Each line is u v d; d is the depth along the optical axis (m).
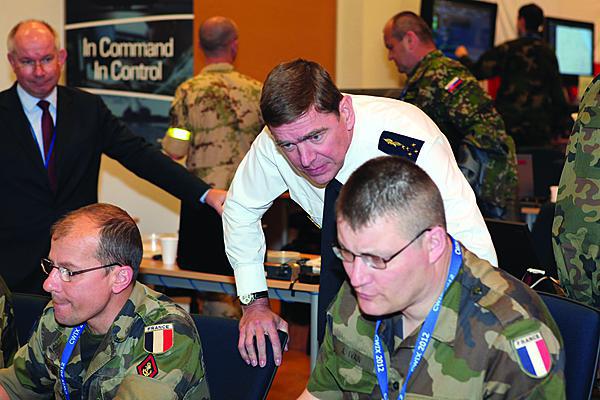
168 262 3.57
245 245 2.29
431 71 3.99
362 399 1.77
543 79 6.12
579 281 2.00
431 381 1.60
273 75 1.82
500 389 1.54
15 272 3.11
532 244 2.73
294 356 4.49
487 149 3.94
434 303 1.60
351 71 6.27
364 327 1.75
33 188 3.12
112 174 5.21
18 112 3.14
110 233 2.02
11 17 4.80
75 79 4.87
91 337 2.11
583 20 8.02
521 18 6.16
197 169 4.33
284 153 1.92
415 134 1.96
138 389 1.95
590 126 1.97
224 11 5.65
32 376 2.21
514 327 1.54
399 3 6.47
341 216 1.51
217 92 4.29
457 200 1.89
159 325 2.03
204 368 2.08
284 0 5.98
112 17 4.78
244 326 2.12
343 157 1.89
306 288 3.04
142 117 4.80
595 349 1.67
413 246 1.49
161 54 4.75
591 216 1.95
